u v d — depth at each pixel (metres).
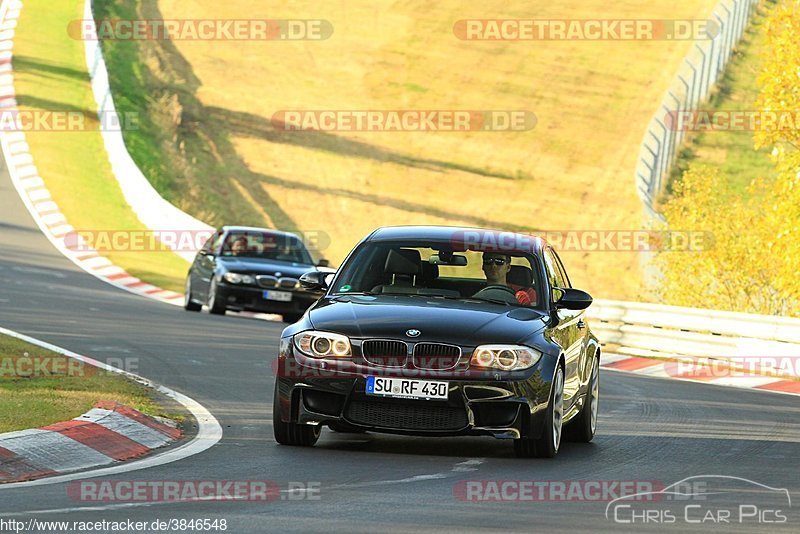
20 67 180.38
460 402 31.95
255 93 197.62
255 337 63.84
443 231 37.78
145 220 124.44
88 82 178.75
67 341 54.38
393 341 32.22
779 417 46.47
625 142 188.62
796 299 79.62
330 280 36.84
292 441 33.50
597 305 78.06
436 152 180.12
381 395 31.95
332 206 154.88
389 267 36.06
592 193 168.00
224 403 41.03
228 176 161.12
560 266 40.47
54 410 34.47
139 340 57.41
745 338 68.19
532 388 32.44
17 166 139.38
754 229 92.56
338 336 32.50
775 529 24.75
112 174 141.38
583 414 37.59
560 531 23.42
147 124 170.38
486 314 33.62
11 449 29.27
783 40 75.25
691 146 185.75
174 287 96.38
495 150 182.62
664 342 73.06
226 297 77.44
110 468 29.22
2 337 52.62
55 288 82.88
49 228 116.81
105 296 82.38
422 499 26.31
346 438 35.78
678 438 39.22
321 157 173.00
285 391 32.88
